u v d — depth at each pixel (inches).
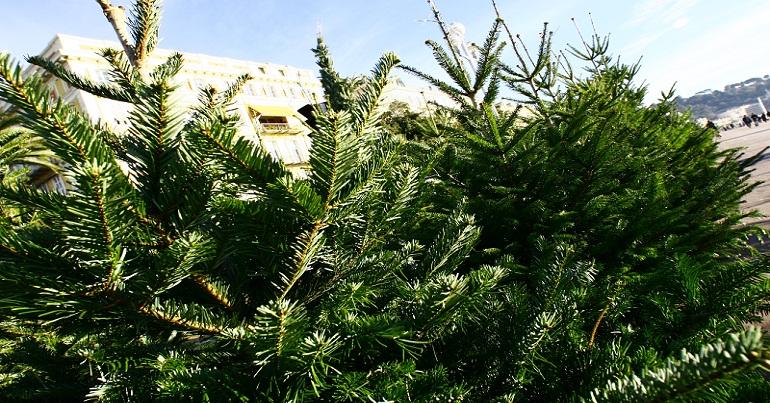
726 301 63.5
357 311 59.3
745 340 24.1
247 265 59.9
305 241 48.1
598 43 328.5
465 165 143.5
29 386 67.7
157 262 38.4
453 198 127.3
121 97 55.8
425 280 62.1
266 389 47.2
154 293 40.8
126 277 39.6
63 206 36.1
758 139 912.9
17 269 34.3
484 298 66.3
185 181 42.7
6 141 191.5
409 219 92.7
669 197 127.4
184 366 44.0
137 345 49.0
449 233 70.0
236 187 49.1
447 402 47.9
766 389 41.1
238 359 52.0
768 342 25.4
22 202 39.2
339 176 45.9
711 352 26.1
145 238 42.8
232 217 46.1
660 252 111.4
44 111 31.2
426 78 147.5
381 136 61.0
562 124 159.2
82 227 34.2
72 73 52.3
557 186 130.5
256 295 58.6
